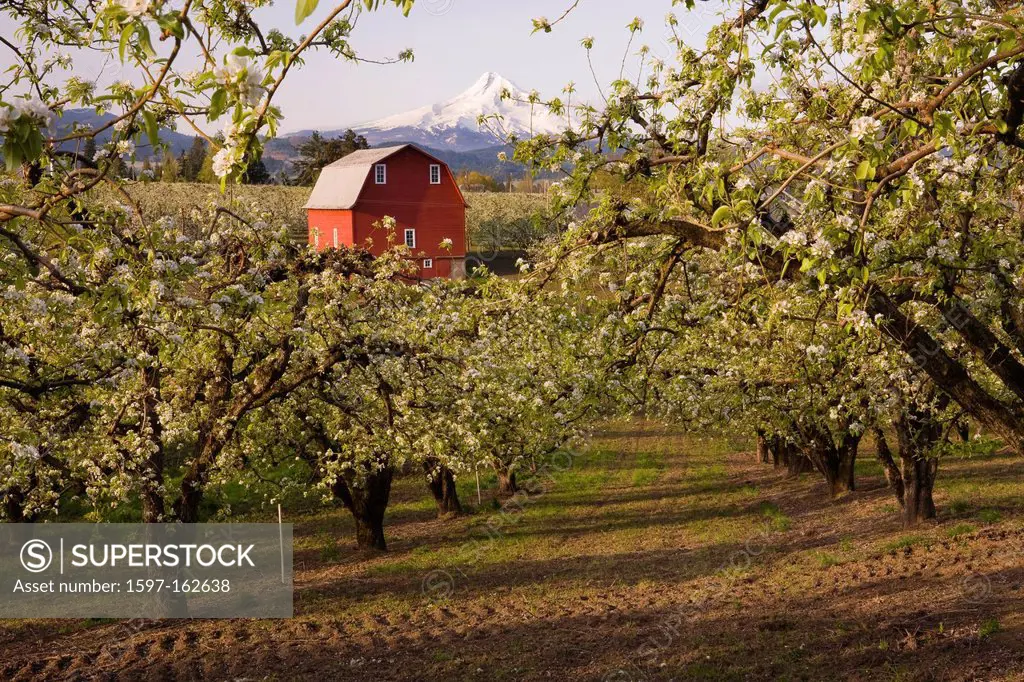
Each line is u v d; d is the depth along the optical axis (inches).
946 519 839.1
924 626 511.5
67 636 639.8
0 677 555.5
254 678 546.3
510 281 439.8
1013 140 234.4
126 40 130.1
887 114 228.7
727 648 540.4
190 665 576.1
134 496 864.3
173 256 391.2
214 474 679.1
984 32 218.8
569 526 1051.3
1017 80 219.5
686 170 312.2
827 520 966.4
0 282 258.7
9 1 298.5
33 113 137.8
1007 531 742.5
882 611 563.8
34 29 265.7
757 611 623.5
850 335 524.1
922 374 591.2
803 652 508.1
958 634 484.4
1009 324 347.3
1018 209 359.9
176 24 131.3
